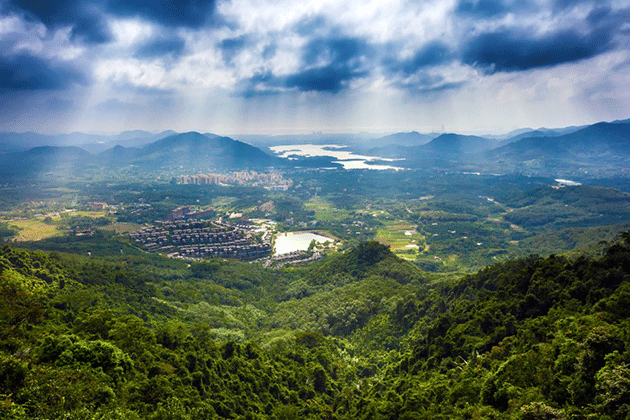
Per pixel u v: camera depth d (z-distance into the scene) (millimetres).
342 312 179125
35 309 95375
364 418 89750
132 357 89500
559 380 62969
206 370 97938
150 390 78000
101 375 72500
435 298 151500
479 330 103875
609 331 63781
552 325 82875
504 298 113125
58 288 145500
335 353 141375
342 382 122688
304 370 122125
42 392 58344
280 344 141875
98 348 78438
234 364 110562
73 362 73562
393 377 115125
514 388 68312
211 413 82812
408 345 132750
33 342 80312
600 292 88500
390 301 174250
